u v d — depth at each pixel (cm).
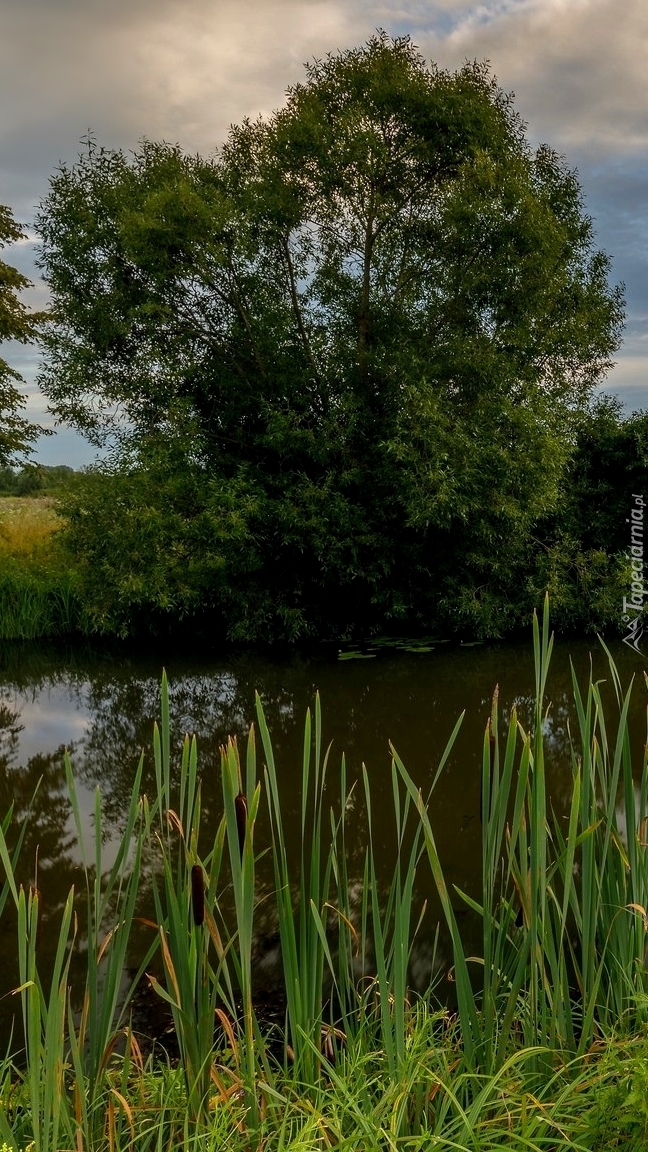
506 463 1063
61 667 1022
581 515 1232
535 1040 206
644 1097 155
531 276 1115
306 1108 178
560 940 204
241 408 1188
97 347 1252
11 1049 271
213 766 626
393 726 696
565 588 1105
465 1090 199
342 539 1113
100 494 1092
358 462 1133
